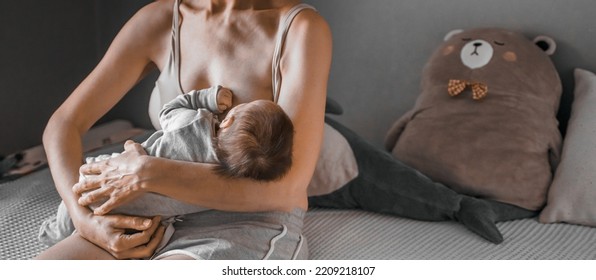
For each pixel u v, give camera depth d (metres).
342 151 2.38
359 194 2.38
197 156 1.70
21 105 3.13
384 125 3.09
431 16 2.91
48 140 1.93
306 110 1.77
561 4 2.70
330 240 2.15
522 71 2.57
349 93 3.12
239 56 1.89
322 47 1.84
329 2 3.06
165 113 1.80
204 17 1.95
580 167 2.37
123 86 2.03
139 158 1.69
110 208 1.70
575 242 2.20
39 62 3.20
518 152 2.45
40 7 3.17
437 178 2.51
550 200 2.40
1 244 2.02
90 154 2.63
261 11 1.90
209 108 1.81
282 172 1.68
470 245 2.16
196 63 1.94
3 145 3.07
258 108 1.66
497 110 2.51
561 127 2.76
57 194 2.33
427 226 2.31
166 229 1.75
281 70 1.84
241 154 1.63
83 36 3.42
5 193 2.35
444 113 2.57
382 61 3.03
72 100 2.00
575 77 2.66
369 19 3.02
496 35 2.67
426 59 2.96
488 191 2.43
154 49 2.03
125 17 3.43
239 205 1.68
